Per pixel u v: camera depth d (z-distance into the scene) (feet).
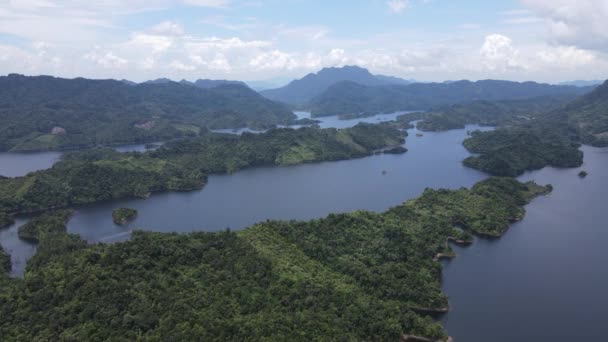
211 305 447.83
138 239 551.59
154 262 508.94
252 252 546.67
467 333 482.69
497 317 511.81
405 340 455.63
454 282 588.91
